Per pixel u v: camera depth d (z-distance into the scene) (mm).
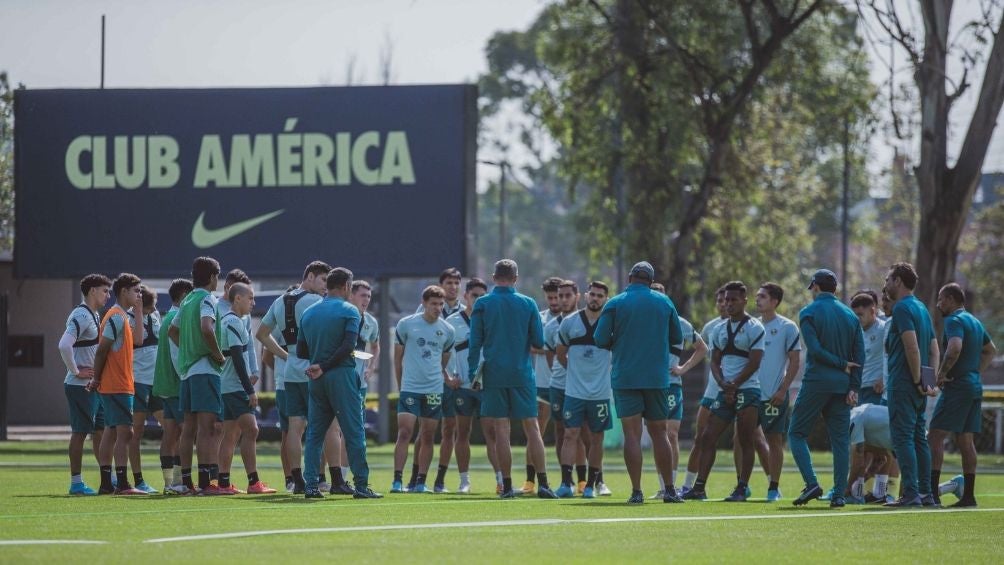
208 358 51906
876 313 56500
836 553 34250
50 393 146000
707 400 55500
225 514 42656
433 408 58062
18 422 145375
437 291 57781
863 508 48438
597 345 49969
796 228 191750
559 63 132000
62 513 43000
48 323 146125
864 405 53094
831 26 134500
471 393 58844
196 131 112562
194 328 51719
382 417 117750
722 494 60062
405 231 111062
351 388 48344
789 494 60000
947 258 107438
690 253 132250
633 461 49781
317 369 47812
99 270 112625
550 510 45781
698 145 133125
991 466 91562
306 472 49094
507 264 53062
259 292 127312
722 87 131000
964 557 33875
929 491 49500
